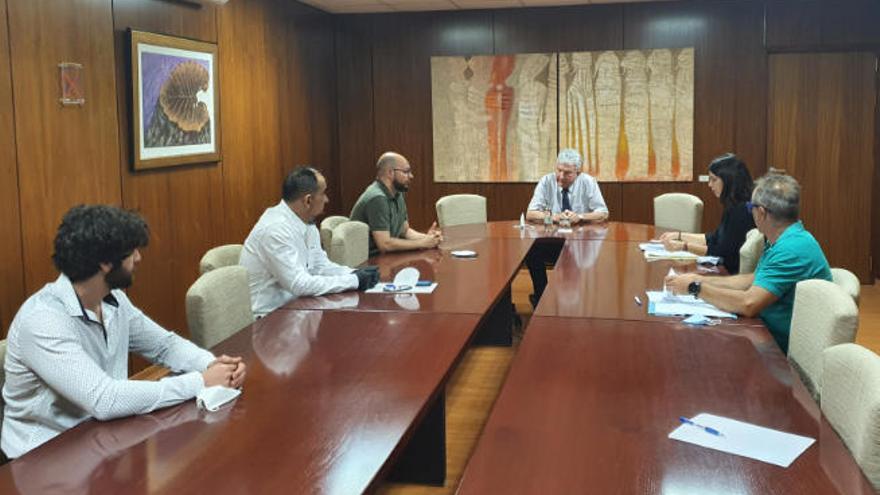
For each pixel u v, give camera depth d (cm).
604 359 234
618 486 151
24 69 373
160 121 480
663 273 375
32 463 164
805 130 710
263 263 335
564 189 596
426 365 230
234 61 574
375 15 755
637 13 715
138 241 195
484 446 171
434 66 752
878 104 693
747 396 201
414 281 340
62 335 186
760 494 147
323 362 234
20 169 372
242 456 167
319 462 164
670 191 731
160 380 199
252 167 606
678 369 223
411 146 768
